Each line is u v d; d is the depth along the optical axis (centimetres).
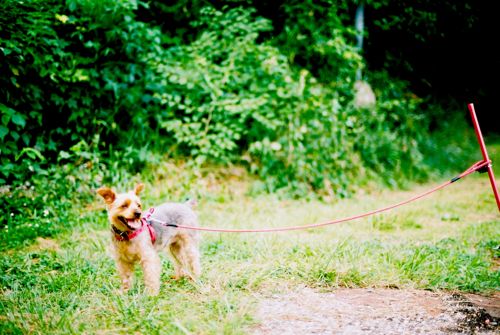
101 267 506
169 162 899
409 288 457
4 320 376
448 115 1406
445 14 1295
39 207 697
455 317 386
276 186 916
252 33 930
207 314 379
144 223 432
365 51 1309
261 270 480
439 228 714
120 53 859
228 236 623
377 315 390
